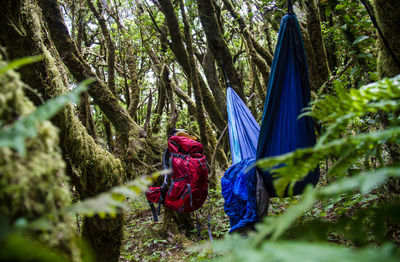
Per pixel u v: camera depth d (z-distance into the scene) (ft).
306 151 3.30
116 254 9.02
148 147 14.32
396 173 2.35
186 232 15.52
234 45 25.89
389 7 6.24
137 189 2.88
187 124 31.27
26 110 2.79
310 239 3.43
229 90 15.20
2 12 5.98
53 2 11.41
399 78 3.93
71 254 2.61
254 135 13.44
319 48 15.85
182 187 12.24
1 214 2.18
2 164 2.29
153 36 22.02
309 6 15.10
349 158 3.92
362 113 4.11
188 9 22.97
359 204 8.87
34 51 6.75
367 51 12.26
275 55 9.23
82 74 12.30
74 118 8.30
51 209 2.55
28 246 1.95
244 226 8.83
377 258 2.02
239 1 24.25
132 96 24.38
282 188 3.73
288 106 9.09
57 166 2.70
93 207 2.44
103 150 9.50
